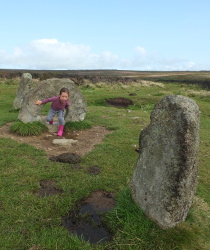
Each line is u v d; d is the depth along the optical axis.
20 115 8.25
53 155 6.27
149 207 3.59
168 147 3.36
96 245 3.26
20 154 6.14
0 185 4.54
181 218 3.50
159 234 3.32
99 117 11.01
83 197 4.40
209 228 3.64
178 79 51.62
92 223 3.78
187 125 3.14
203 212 4.01
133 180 3.96
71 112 8.96
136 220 3.55
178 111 3.25
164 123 3.43
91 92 20.89
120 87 28.02
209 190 4.99
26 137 7.57
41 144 7.07
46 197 4.26
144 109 14.89
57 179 4.94
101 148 6.93
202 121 11.77
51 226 3.58
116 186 4.82
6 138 7.22
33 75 35.22
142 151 3.84
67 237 3.37
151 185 3.60
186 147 3.15
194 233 3.43
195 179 3.41
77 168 5.52
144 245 3.18
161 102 3.56
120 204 3.88
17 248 3.13
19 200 4.11
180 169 3.21
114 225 3.61
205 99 18.97
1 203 4.01
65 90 7.60
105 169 5.59
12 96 16.98
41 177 4.96
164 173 3.41
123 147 7.13
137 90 26.75
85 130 8.84
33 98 8.18
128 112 12.55
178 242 3.24
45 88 8.30
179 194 3.27
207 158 6.77
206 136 9.01
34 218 3.72
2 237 3.29
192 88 33.19
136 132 8.80
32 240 3.27
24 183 4.69
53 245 3.20
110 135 8.23
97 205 4.23
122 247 3.18
